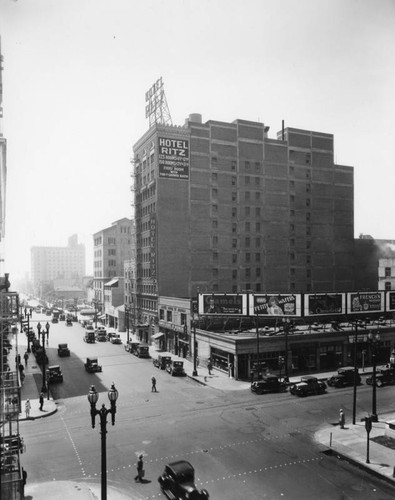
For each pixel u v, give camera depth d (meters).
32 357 57.50
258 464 22.14
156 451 24.11
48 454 23.83
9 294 19.77
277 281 79.44
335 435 26.16
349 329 51.53
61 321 112.38
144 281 75.25
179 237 70.50
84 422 29.75
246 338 44.56
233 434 26.81
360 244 94.00
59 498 18.61
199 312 54.09
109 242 116.31
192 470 18.88
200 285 71.75
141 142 76.69
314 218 84.38
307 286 82.88
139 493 19.22
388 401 34.69
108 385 41.41
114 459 23.05
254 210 77.69
